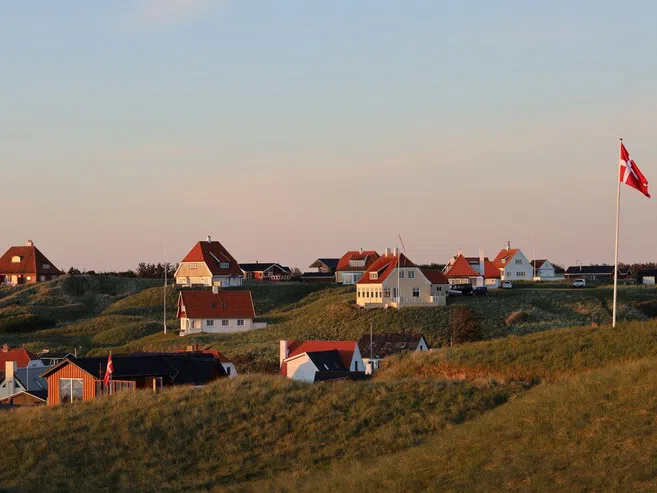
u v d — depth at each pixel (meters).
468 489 54.66
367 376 119.25
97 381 107.38
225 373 114.19
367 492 58.84
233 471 71.00
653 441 54.38
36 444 80.25
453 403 77.94
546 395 69.88
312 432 76.62
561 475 53.00
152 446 77.44
